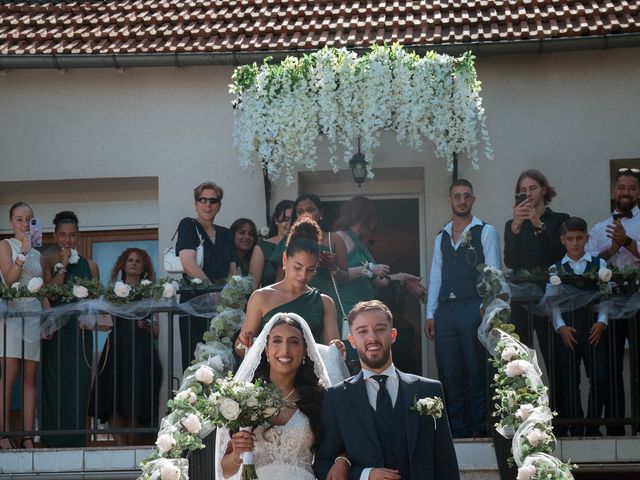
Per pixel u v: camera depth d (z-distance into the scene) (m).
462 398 9.57
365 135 10.62
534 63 12.09
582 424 9.29
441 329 9.66
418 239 12.41
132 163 12.34
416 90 10.66
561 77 12.06
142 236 12.79
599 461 9.10
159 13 12.75
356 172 11.07
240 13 12.61
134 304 9.66
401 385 6.51
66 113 12.44
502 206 11.92
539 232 9.99
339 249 9.66
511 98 12.05
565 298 9.42
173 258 10.22
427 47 11.74
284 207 10.38
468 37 11.80
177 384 10.65
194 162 12.28
